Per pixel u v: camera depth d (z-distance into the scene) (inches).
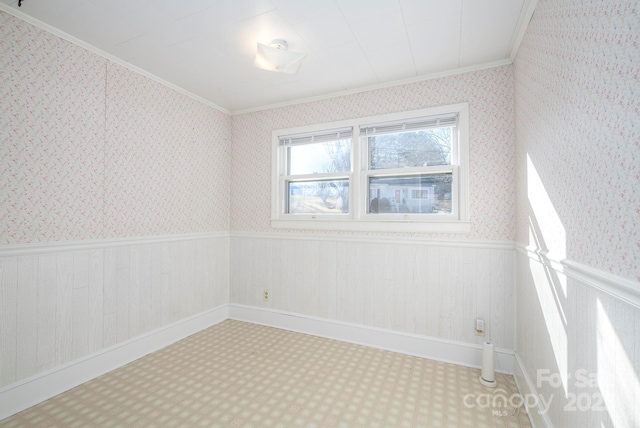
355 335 109.5
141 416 67.6
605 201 36.4
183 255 113.9
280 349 103.1
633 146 30.6
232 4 67.9
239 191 134.8
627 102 31.7
